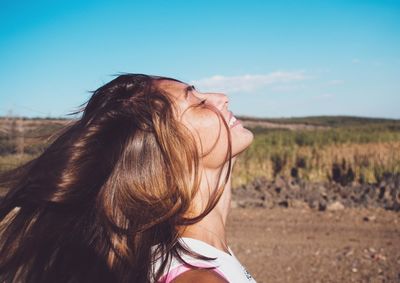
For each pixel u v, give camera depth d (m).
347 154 16.25
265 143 20.53
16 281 1.17
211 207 1.10
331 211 10.30
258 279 6.05
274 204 11.21
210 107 1.16
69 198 1.11
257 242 7.90
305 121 83.31
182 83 1.22
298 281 5.94
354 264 6.58
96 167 1.11
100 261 1.07
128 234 1.04
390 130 28.33
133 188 1.05
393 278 5.98
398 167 13.86
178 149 1.07
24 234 1.17
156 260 1.02
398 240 7.84
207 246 1.04
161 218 1.04
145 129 1.07
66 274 1.11
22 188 1.19
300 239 8.05
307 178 14.98
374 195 11.70
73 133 1.17
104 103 1.16
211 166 1.15
